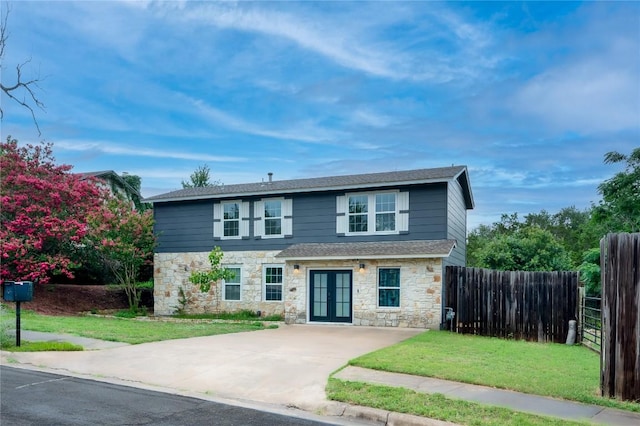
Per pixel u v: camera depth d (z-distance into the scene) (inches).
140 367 362.0
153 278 975.6
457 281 641.0
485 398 270.8
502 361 386.9
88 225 860.6
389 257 659.4
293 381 318.7
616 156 727.1
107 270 980.6
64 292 940.6
